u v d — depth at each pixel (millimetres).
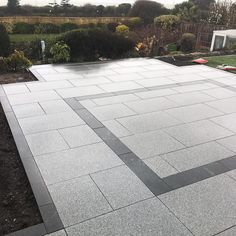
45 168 3752
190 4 19516
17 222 2924
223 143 4582
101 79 7512
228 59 10484
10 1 19797
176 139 4633
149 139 4594
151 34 14695
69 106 5711
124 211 3115
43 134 4598
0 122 5023
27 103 5793
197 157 4168
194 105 6051
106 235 2816
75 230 2855
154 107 5844
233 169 3924
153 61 9766
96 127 4898
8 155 4059
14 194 3312
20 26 15875
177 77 7992
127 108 5727
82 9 21688
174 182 3602
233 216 3104
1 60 7938
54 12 20797
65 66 8703
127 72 8281
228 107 6027
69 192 3350
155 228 2918
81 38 9484
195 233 2877
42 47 9914
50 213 3037
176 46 13055
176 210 3154
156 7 20328
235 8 16797
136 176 3678
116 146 4344
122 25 15969
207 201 3303
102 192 3375
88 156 4059
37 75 7652
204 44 13914
